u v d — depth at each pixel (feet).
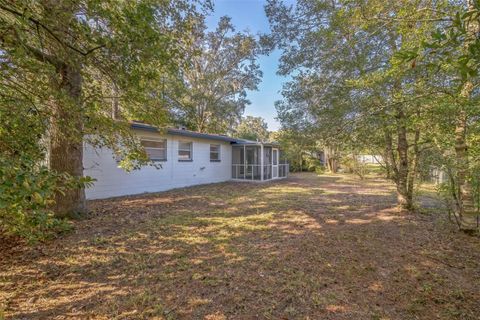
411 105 13.71
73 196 17.63
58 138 14.26
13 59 8.13
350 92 16.30
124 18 8.14
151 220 18.19
